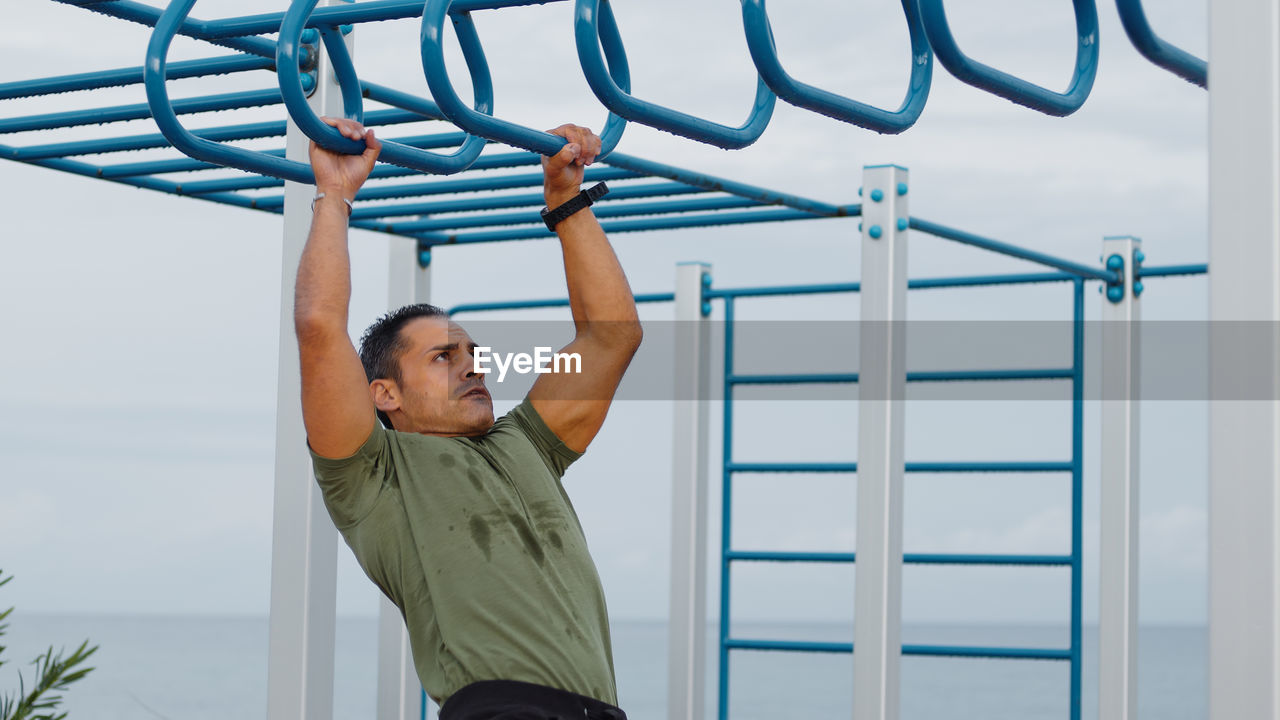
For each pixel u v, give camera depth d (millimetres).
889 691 4516
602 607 2414
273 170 2727
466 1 2551
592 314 2662
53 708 3666
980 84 2281
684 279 6211
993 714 27297
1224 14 1764
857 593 4574
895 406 4625
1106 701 5734
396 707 5711
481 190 4617
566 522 2441
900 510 4625
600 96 2273
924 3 2182
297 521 3400
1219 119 1761
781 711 28328
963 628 75625
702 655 6117
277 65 2350
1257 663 1689
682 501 6105
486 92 2674
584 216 2689
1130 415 5797
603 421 2664
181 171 4473
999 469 6020
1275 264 1710
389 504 2365
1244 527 1709
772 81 2217
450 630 2268
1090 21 2506
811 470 6148
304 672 3365
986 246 5238
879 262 4672
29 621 70562
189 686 30766
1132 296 5832
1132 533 5793
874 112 2385
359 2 2744
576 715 2197
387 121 3990
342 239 2375
